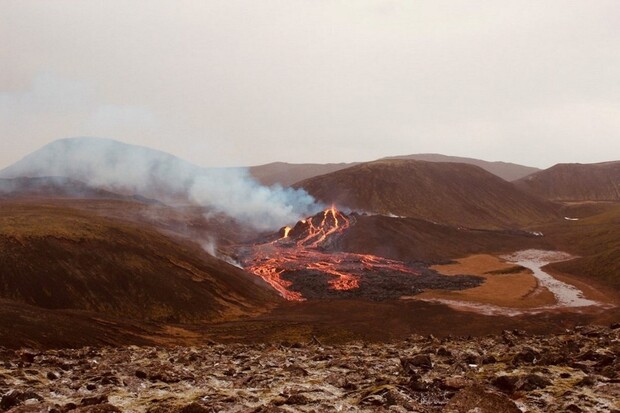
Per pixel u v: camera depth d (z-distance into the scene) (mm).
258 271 145625
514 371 14734
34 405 11344
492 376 13891
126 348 31047
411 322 81250
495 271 147375
